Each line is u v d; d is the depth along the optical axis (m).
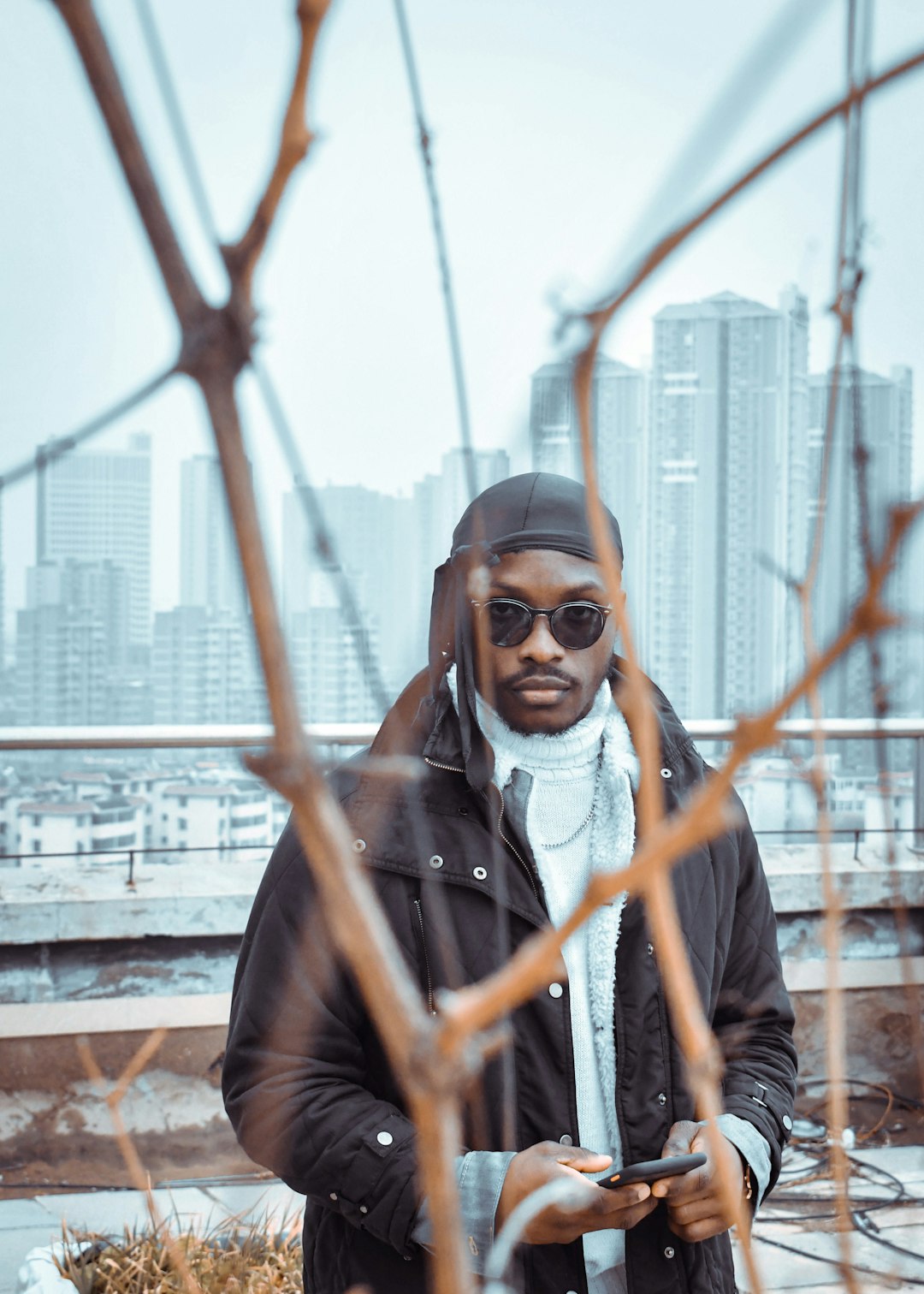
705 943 1.49
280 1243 2.52
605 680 1.55
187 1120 3.07
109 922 3.04
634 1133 1.39
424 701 1.42
